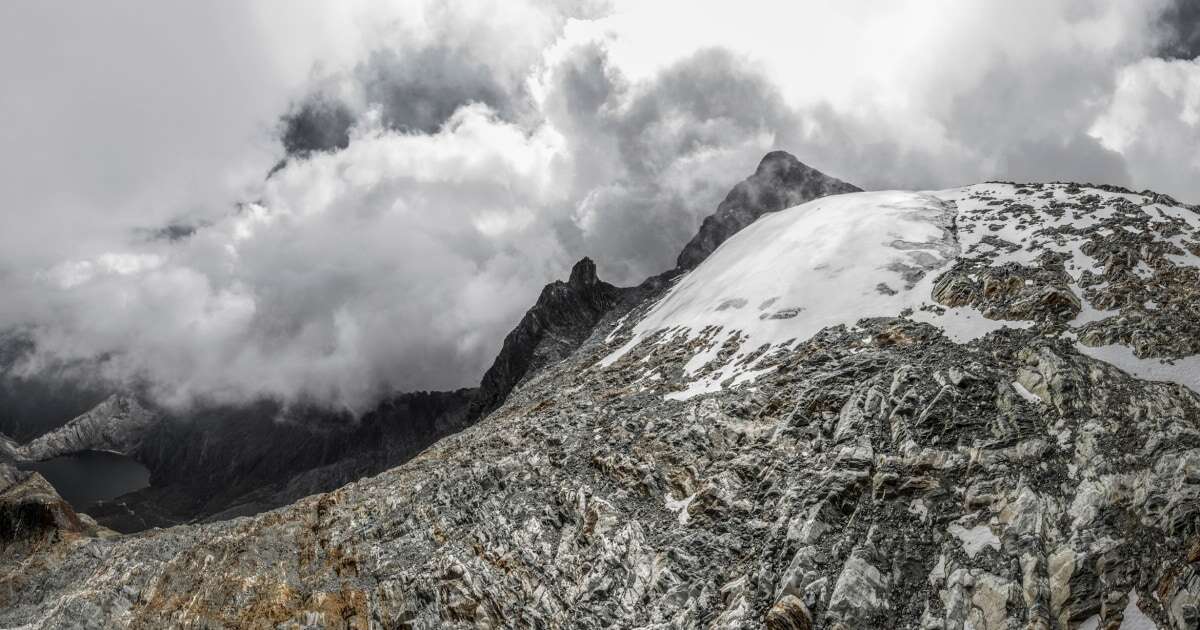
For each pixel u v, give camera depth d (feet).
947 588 128.88
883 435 163.02
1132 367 159.02
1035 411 155.63
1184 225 212.64
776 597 138.10
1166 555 117.70
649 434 204.54
